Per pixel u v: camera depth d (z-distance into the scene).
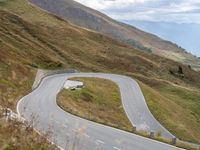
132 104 71.75
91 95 67.69
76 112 41.41
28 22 149.50
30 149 11.93
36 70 78.62
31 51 109.81
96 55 150.12
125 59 157.75
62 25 170.75
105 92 77.25
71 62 128.75
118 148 22.50
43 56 112.00
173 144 27.56
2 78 53.41
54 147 14.18
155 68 163.25
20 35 127.44
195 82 180.50
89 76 97.75
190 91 119.25
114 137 26.73
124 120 58.84
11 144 11.39
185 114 86.31
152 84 126.44
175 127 63.34
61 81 78.94
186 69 187.88
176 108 87.06
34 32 142.25
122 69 146.50
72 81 81.25
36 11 177.50
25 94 53.34
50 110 40.47
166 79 156.25
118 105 69.06
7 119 14.73
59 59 124.06
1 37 105.75
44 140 13.64
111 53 159.88
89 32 181.62
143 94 81.75
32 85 63.41
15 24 139.12
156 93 92.38
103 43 172.00
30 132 13.82
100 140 24.42
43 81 75.94
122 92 81.44
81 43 157.75
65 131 25.25
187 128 67.94
